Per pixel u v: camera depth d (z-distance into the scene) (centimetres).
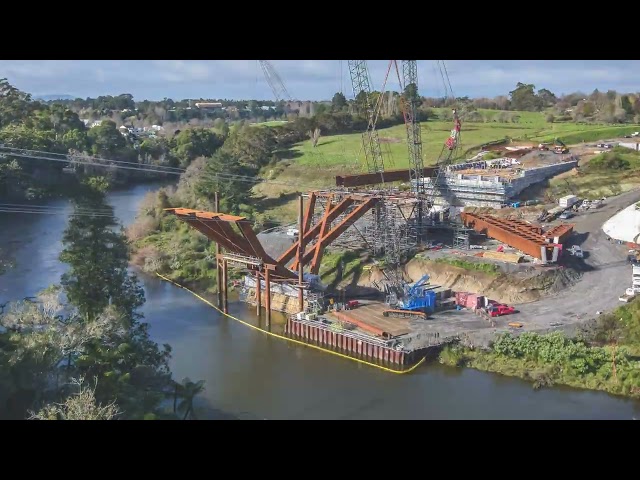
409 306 10381
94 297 8512
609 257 11994
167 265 14200
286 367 9262
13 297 11500
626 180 16362
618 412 7638
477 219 13175
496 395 8169
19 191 18462
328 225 12169
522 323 9675
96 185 9662
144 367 7725
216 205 12150
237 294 12669
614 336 9200
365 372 9038
